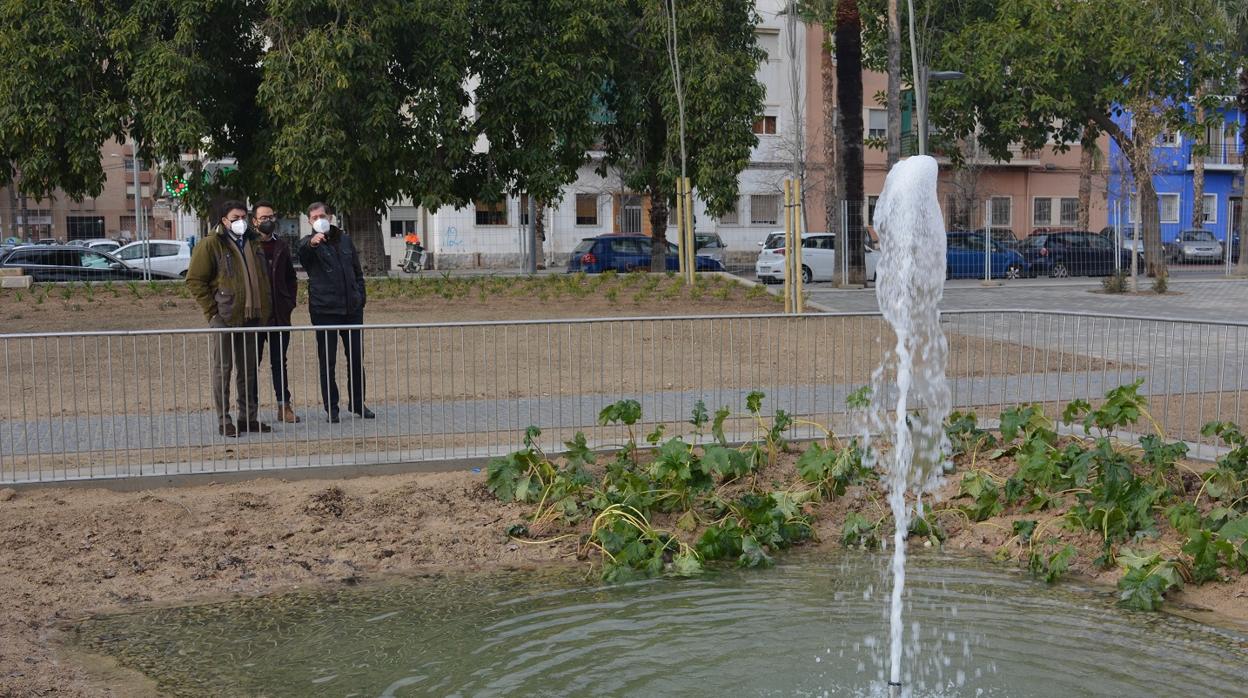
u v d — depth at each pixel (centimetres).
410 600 619
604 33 2748
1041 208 5075
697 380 1080
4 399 1086
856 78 2675
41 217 6212
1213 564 639
